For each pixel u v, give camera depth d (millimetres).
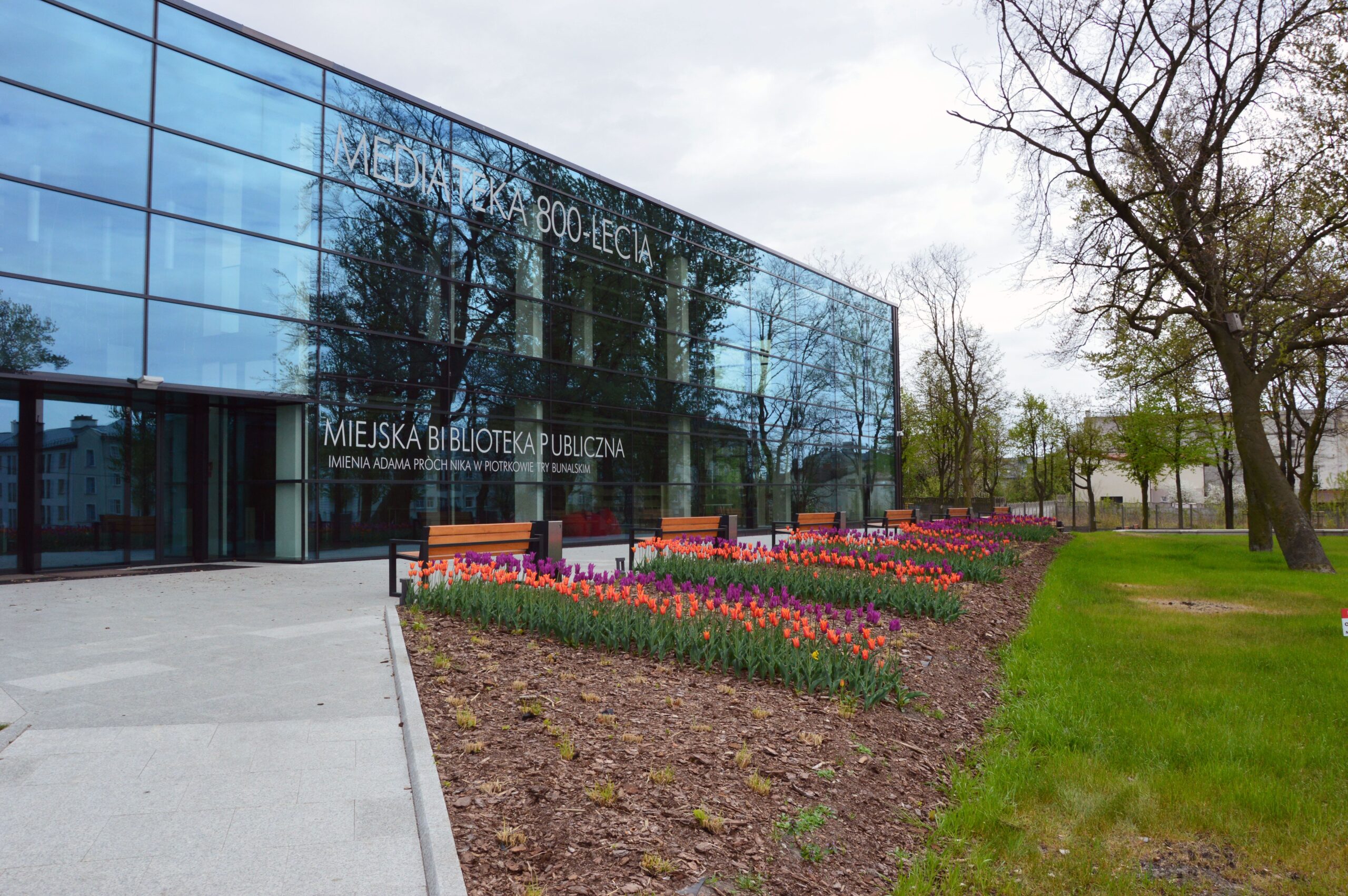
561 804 3785
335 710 5359
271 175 15227
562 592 8211
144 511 14875
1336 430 35531
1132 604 11164
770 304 29781
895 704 5883
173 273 13828
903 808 4348
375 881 3164
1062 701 6105
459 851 3330
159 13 13875
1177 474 42531
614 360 22875
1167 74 16312
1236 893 3582
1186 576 14609
